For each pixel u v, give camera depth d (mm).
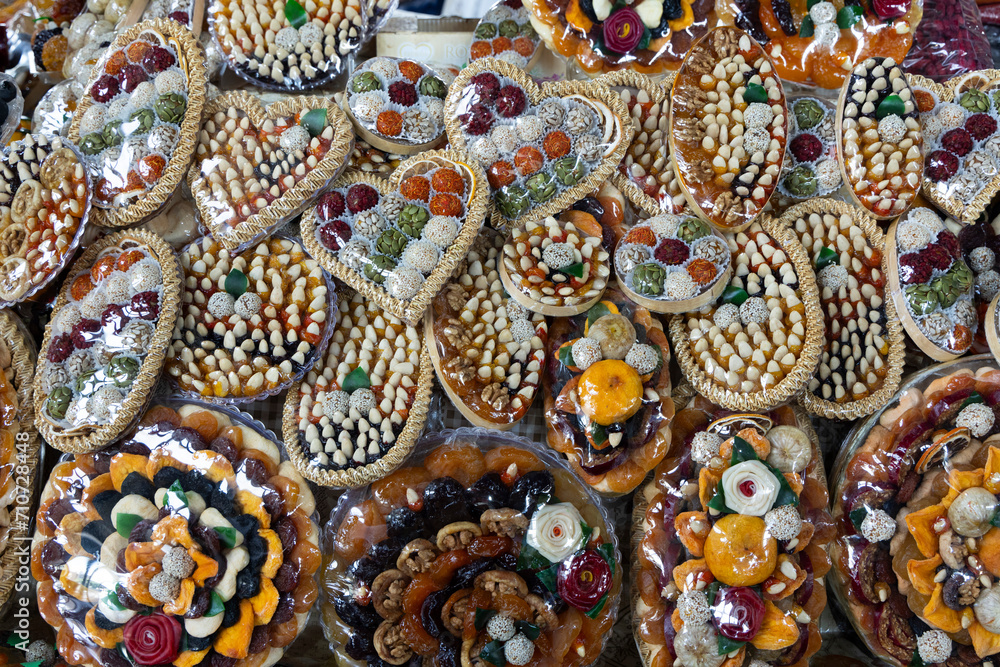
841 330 984
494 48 1073
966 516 900
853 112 985
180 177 959
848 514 955
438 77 1029
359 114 986
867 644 945
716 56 994
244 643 878
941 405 957
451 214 959
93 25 1103
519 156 977
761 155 965
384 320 988
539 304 953
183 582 867
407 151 1010
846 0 1026
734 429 941
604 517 953
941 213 1021
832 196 1029
